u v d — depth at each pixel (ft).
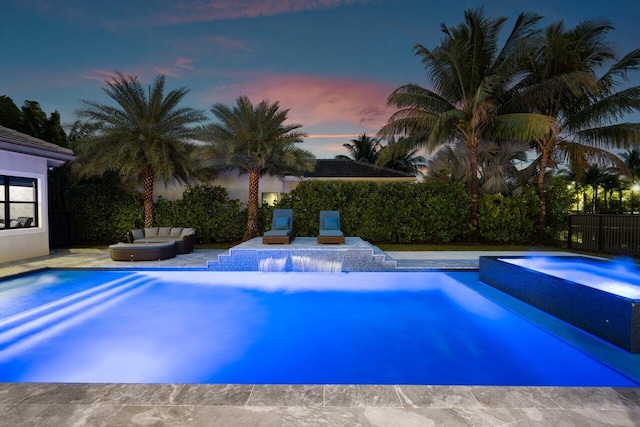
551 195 45.01
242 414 7.96
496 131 42.57
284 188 61.16
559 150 44.60
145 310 20.83
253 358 14.37
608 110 39.37
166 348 15.33
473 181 44.16
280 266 29.60
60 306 20.47
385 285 26.76
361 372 13.12
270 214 45.47
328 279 27.94
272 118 43.39
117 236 44.47
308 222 45.39
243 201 51.34
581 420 7.73
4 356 14.34
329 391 9.04
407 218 44.98
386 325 18.51
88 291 22.84
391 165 116.88
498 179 47.01
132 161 37.86
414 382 12.28
